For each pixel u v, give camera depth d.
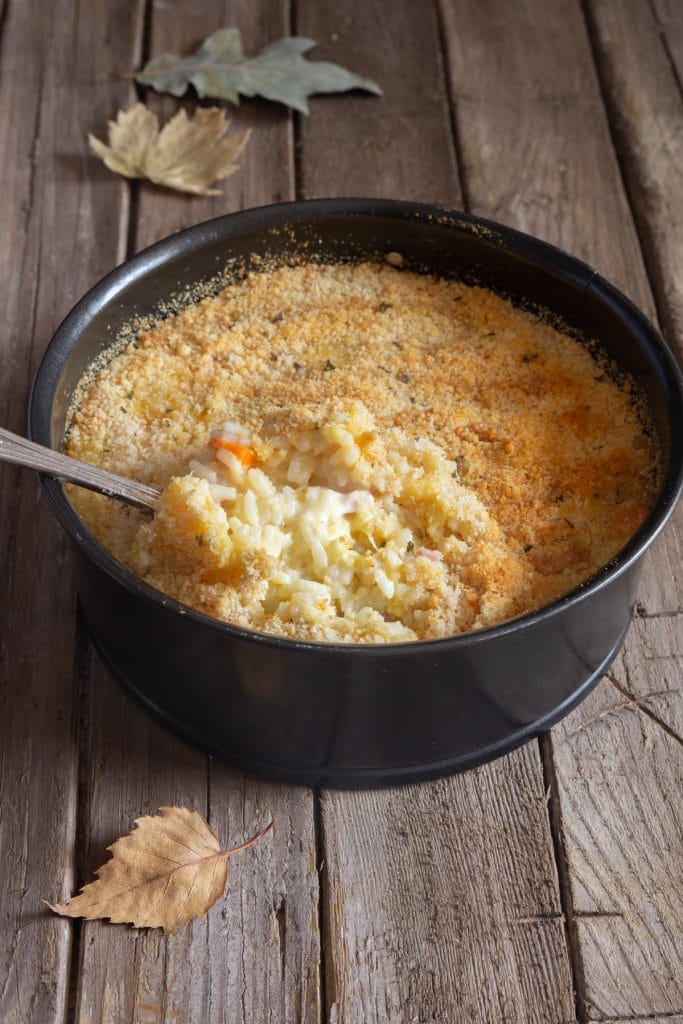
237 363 0.72
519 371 0.73
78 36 0.93
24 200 0.85
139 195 0.86
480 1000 0.63
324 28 0.93
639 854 0.66
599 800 0.67
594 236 0.84
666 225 0.85
